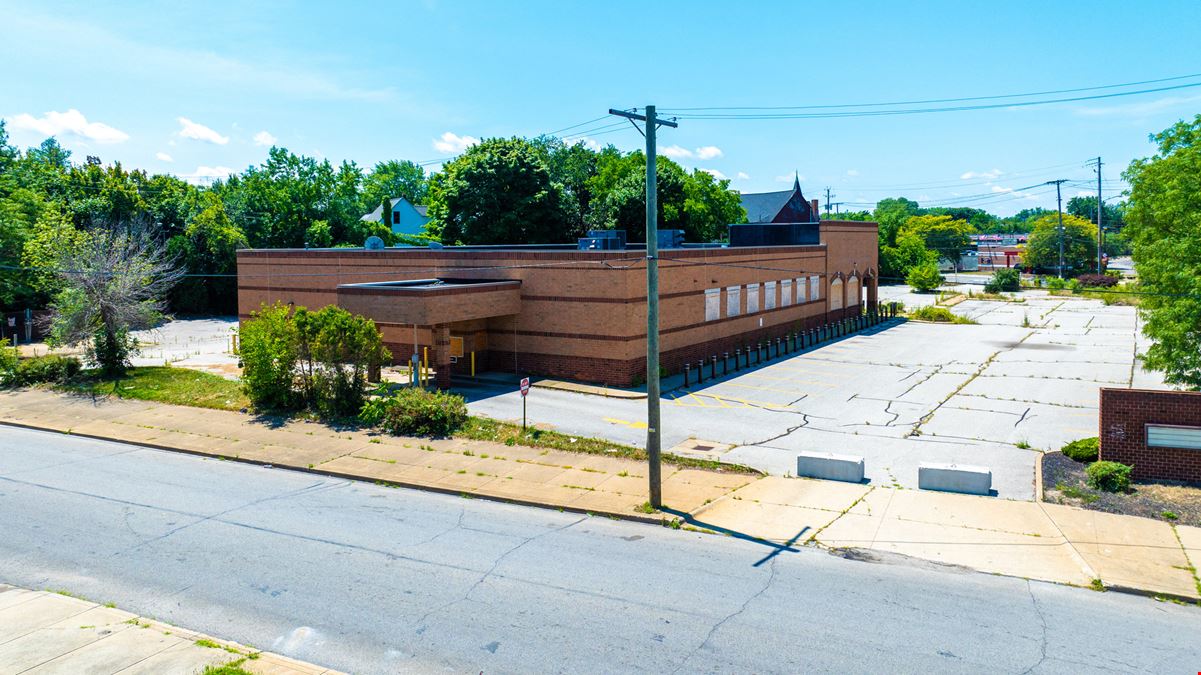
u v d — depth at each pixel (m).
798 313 42.44
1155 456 16.92
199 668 9.54
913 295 70.69
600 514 16.00
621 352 28.62
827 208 103.38
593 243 34.69
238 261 40.12
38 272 42.44
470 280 32.25
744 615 11.18
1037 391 27.41
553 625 10.89
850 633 10.61
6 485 18.08
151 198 62.91
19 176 62.81
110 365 30.36
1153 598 11.83
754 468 18.86
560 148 73.19
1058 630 10.71
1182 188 19.06
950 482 16.97
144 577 12.68
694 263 32.72
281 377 25.11
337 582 12.45
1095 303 59.19
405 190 126.81
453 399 23.28
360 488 18.00
